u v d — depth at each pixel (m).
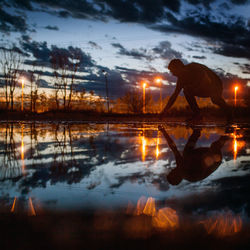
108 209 0.86
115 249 0.58
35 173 1.48
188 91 6.42
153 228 0.70
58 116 18.58
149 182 1.27
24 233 0.66
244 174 1.45
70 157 2.08
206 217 0.79
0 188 1.15
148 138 3.63
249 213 0.83
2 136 4.07
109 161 1.88
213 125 7.33
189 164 1.76
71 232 0.67
